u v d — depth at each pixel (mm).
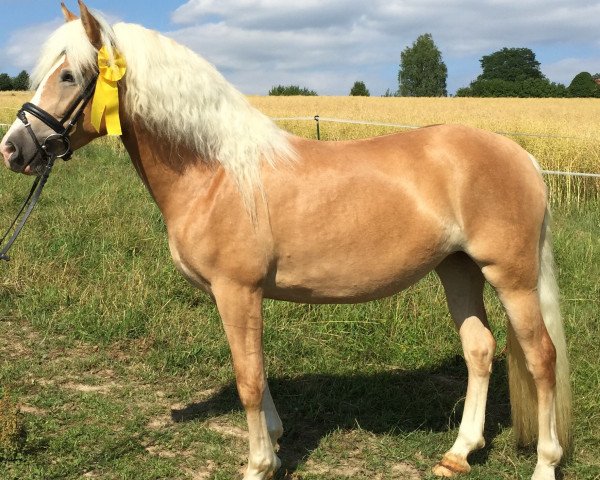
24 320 4883
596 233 7531
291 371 4254
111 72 2660
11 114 21250
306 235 2775
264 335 4602
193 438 3430
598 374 3994
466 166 2900
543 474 3020
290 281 2861
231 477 3088
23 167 2689
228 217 2719
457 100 44375
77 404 3734
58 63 2699
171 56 2756
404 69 92125
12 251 5855
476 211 2898
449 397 3971
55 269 5625
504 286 2963
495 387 4090
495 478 3141
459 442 3234
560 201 9477
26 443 3213
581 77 69188
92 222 6969
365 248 2830
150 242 6375
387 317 4836
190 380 4133
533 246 2967
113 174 9922
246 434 3539
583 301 5254
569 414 3131
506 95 68625
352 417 3717
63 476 3039
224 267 2760
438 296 5184
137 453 3266
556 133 13180
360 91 82750
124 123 2797
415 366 4402
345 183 2805
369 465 3250
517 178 2953
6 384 3898
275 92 59156
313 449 3412
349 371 4266
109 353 4434
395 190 2836
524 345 3020
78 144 2820
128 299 5016
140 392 3938
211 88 2785
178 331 4656
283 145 2840
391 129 17172
